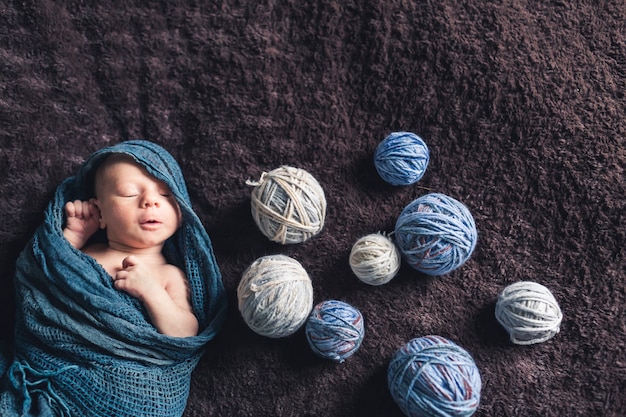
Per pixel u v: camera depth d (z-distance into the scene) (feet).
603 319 4.12
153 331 3.79
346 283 4.24
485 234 4.23
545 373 4.12
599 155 4.17
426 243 3.68
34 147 4.28
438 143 4.27
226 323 4.26
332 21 4.32
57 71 4.30
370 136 4.32
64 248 3.85
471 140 4.25
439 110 4.26
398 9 4.28
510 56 4.22
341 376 4.17
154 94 4.33
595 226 4.15
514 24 4.26
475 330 4.17
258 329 3.77
